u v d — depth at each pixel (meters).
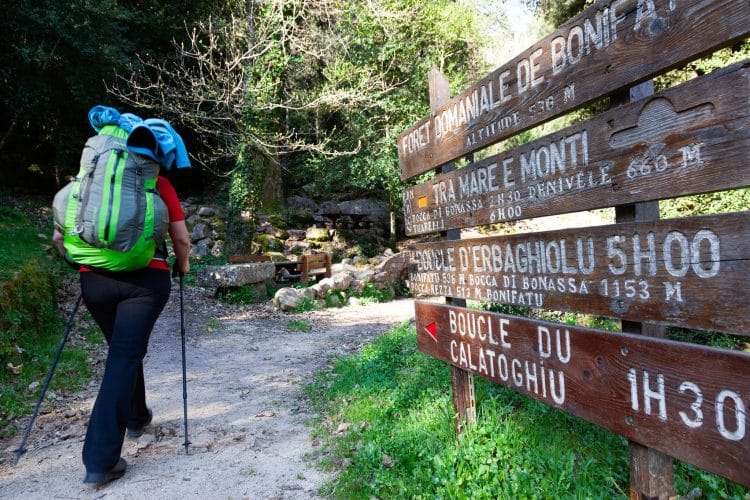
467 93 2.60
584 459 2.56
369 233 16.25
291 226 15.78
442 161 2.89
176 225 2.94
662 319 1.55
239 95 11.19
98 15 10.86
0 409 3.62
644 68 1.58
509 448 2.58
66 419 3.61
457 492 2.26
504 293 2.36
